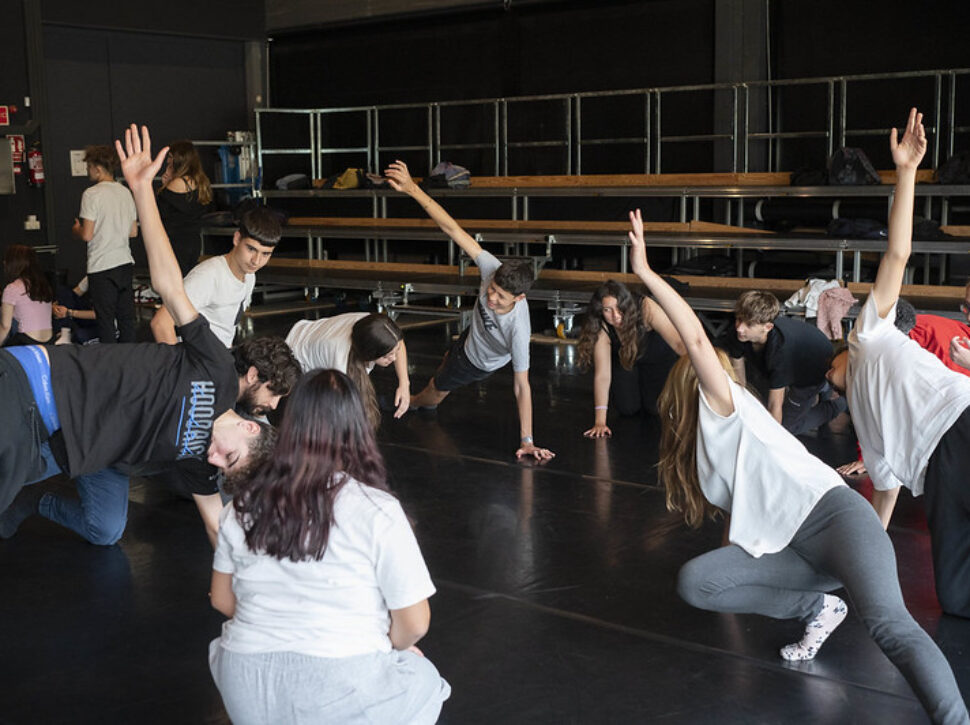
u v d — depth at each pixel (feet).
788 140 30.35
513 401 20.08
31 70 32.73
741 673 9.02
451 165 33.24
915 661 7.16
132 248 36.94
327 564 5.90
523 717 8.32
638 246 8.24
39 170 32.89
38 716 8.43
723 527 12.76
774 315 14.98
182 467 9.12
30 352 8.12
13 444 7.96
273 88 40.55
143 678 9.09
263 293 35.19
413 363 24.32
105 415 8.13
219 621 10.28
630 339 17.07
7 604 10.71
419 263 34.45
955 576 9.81
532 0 33.58
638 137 32.71
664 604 10.54
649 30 32.07
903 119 28.53
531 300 30.17
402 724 6.06
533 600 10.68
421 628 6.03
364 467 6.08
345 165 39.29
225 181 37.52
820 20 29.32
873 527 7.91
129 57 36.76
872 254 28.25
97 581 11.33
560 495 14.19
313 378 6.04
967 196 27.37
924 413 9.57
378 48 37.78
